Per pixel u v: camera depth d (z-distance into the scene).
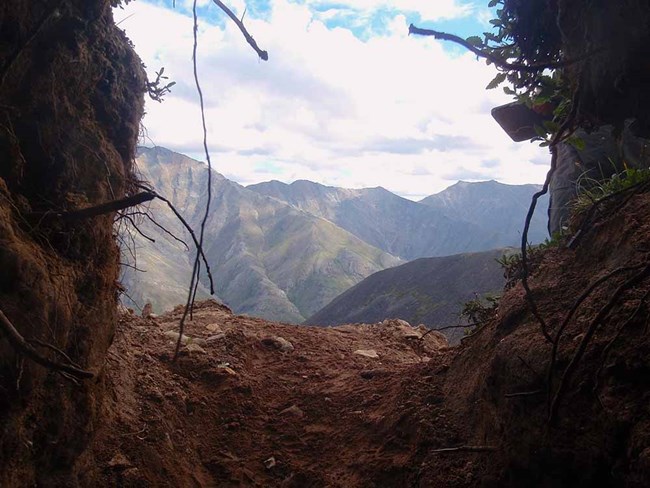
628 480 2.28
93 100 2.97
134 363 5.10
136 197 2.17
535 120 4.27
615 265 3.15
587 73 2.46
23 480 2.34
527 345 3.08
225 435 4.67
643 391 2.43
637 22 2.15
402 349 7.19
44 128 2.58
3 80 2.38
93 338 2.77
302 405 5.16
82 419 2.69
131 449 3.93
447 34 2.05
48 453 2.52
